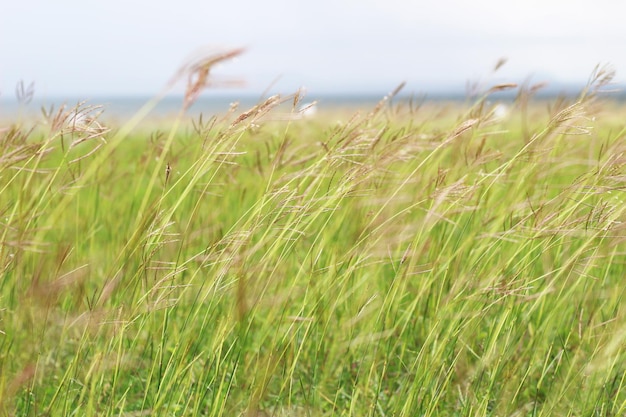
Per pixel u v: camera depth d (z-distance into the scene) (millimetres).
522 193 3014
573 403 2518
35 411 2406
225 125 2324
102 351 2387
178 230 3354
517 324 2740
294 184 2963
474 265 2771
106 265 3551
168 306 2461
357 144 2562
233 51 1905
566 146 3205
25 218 2361
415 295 3322
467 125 2535
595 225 2594
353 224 3420
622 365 2691
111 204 3994
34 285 2279
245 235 2373
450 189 2461
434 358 2492
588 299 3014
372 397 2875
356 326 3113
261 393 2395
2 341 2617
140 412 2713
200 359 3012
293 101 2389
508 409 2586
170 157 3311
